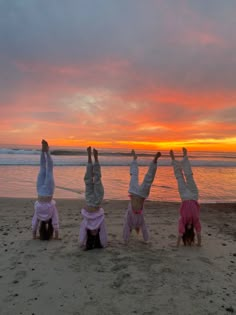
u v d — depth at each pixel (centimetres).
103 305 358
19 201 1052
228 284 417
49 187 600
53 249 544
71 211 917
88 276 431
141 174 1997
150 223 782
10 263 477
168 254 527
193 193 592
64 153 4281
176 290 395
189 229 577
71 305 357
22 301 365
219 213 951
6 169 2102
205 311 349
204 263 488
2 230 682
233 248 580
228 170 2620
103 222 553
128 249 550
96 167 550
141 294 383
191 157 5128
